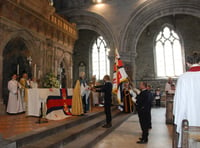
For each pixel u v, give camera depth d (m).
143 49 19.39
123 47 15.36
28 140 4.21
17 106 8.49
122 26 15.50
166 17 18.92
